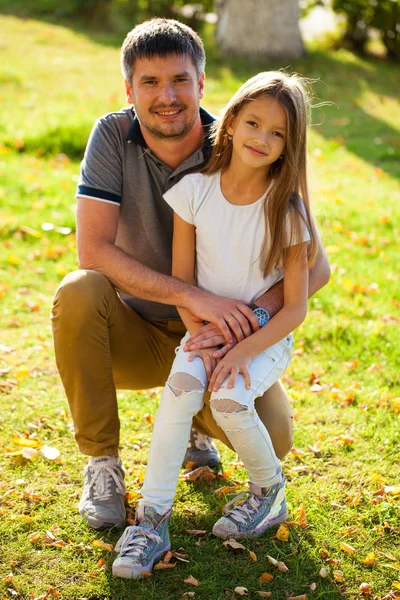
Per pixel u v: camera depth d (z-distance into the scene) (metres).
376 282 5.61
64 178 7.52
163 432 2.70
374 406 3.91
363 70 13.93
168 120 2.97
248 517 2.86
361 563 2.78
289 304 2.92
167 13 15.16
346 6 14.66
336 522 2.99
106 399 2.92
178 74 2.93
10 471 3.25
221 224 2.91
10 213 6.55
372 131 10.60
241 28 13.50
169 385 2.74
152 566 2.69
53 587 2.61
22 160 7.95
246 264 2.93
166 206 3.16
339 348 4.61
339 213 7.03
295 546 2.84
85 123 8.78
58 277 5.58
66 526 2.91
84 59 12.84
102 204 3.07
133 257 3.12
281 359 2.93
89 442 2.94
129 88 3.13
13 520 2.93
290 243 2.87
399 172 8.82
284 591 2.62
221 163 2.93
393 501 3.13
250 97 2.81
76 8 15.12
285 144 2.84
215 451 3.42
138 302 3.26
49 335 4.68
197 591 2.61
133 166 3.11
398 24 14.68
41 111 9.70
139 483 3.21
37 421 3.67
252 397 2.72
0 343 4.53
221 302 2.89
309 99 3.04
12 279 5.45
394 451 3.51
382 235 6.66
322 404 3.94
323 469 3.37
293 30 13.70
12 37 13.51
